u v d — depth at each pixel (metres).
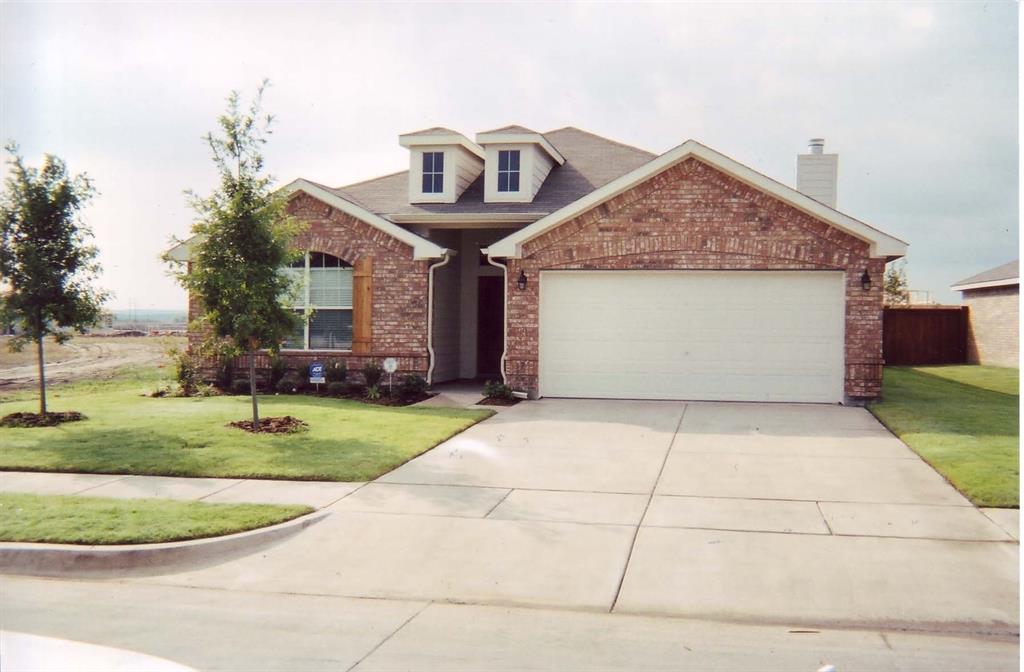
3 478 9.58
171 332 43.44
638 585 6.38
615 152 21.41
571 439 11.77
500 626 5.68
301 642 5.37
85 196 13.05
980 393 16.80
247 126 12.02
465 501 8.55
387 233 17.05
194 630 5.59
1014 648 5.24
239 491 8.97
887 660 5.05
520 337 16.08
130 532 7.36
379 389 16.70
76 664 3.32
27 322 12.82
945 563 6.59
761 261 15.16
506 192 18.55
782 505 8.25
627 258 15.67
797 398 15.20
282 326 12.43
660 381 15.74
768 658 5.09
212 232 11.86
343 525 7.84
